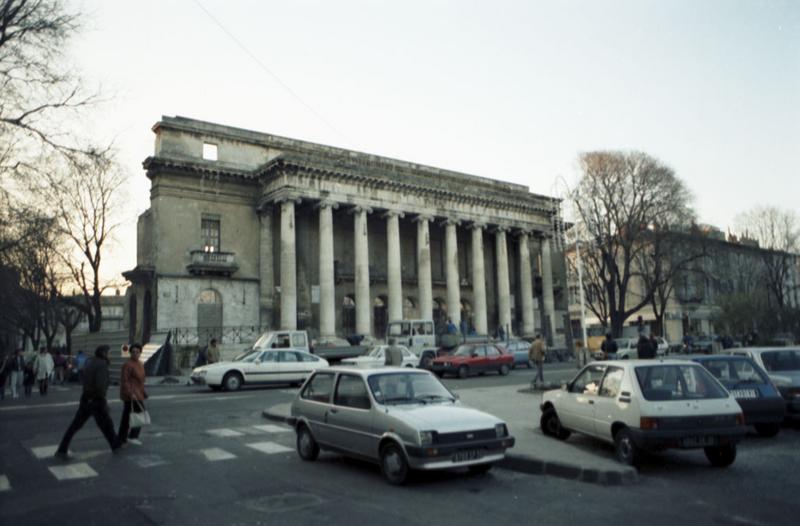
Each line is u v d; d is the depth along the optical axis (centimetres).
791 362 1504
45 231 2667
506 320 5362
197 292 4212
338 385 1102
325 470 1053
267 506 827
